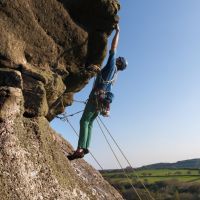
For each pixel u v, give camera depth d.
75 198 8.09
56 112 9.79
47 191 7.41
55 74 8.59
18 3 8.05
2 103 7.20
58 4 8.77
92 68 9.35
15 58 7.78
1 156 6.91
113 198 9.99
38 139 7.88
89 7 9.02
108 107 8.92
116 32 9.37
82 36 9.11
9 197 6.62
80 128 9.02
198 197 61.69
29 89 7.89
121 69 9.38
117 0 9.26
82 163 10.46
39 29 8.40
